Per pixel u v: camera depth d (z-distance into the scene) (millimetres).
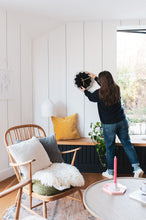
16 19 3174
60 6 2863
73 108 3545
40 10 2986
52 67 3590
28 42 3531
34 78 3664
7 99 3141
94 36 3439
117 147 3174
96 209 1443
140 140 3295
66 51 3523
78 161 3330
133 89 3654
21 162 2010
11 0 2670
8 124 3172
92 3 2777
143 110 3656
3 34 3021
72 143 3184
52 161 2330
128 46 3627
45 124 3660
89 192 1697
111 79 2752
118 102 2822
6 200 2441
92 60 3463
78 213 2156
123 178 1983
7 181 2986
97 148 3145
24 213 2156
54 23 3424
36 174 1995
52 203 2365
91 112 3498
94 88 3449
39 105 3668
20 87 3391
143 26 3408
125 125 2896
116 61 3418
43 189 1877
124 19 3357
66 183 1929
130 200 1570
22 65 3418
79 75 3426
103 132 2961
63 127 3342
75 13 3109
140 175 2807
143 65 3629
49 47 3580
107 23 3408
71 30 3486
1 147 3037
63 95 3572
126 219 1325
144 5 2836
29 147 2117
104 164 3234
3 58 3041
